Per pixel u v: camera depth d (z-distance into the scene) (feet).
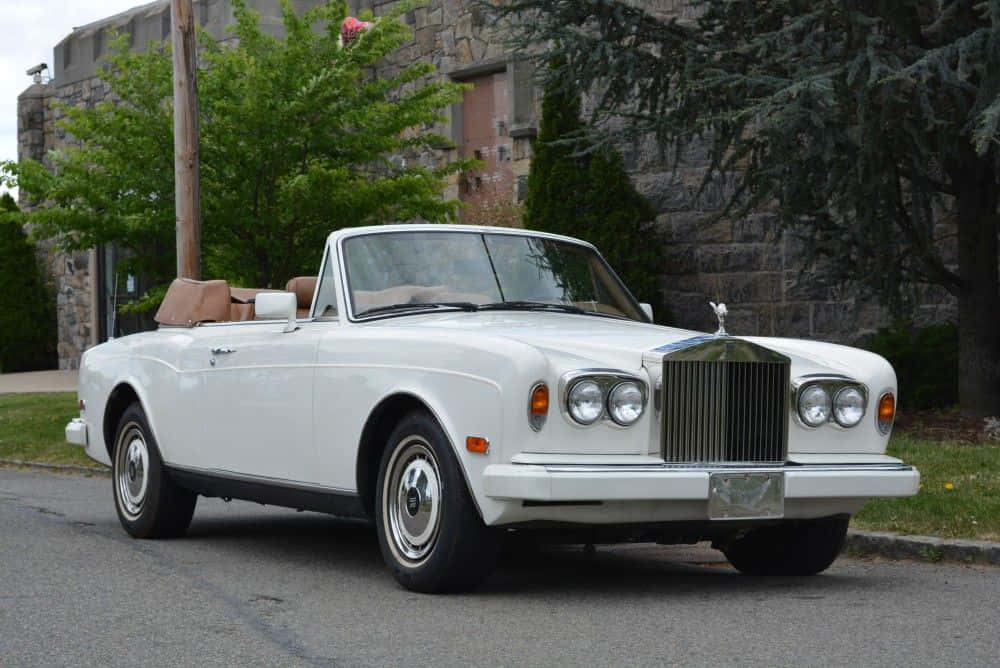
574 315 28.37
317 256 58.85
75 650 20.08
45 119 112.06
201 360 30.96
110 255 103.81
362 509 26.14
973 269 51.62
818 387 24.77
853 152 45.96
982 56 42.04
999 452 40.70
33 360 112.06
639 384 23.25
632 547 32.22
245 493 29.81
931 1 47.91
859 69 42.60
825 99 41.73
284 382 27.99
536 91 73.15
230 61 57.52
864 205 47.62
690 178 65.72
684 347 23.53
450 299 28.02
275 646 20.26
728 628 21.48
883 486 24.62
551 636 20.84
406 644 20.31
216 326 31.63
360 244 28.45
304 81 57.36
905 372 55.88
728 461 23.88
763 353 24.09
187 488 32.12
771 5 51.21
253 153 57.00
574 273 29.89
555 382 22.79
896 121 44.91
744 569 27.91
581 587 25.71
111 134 58.39
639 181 67.46
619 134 53.93
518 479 22.25
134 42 100.53
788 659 19.25
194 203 52.08
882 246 49.14
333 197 56.34
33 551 30.48
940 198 48.32
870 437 25.44
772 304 64.03
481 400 23.07
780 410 24.38
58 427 62.18
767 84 45.62
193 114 52.21
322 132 57.67
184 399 31.50
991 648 20.07
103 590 25.23
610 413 23.04
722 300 65.16
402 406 25.35
